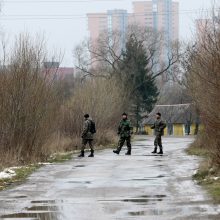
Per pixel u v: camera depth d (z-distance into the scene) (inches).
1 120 1838.1
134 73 6653.5
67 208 925.2
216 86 1229.1
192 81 1649.9
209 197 1018.1
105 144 3233.3
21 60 1923.0
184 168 1615.4
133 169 1604.3
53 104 2121.1
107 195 1077.1
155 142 2385.6
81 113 2903.5
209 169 1362.0
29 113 1898.4
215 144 1323.8
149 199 1012.5
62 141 2620.6
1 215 864.9
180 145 3316.9
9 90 1865.2
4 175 1406.3
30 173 1520.7
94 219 820.6
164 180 1320.1
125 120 2363.4
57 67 2182.6
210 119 1279.5
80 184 1261.1
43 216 853.8
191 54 1519.4
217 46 1224.2
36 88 1934.1
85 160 1985.7
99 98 3233.3
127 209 901.8
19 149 1829.5
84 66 7057.1
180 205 932.6
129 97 5905.5
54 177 1418.6
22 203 984.9
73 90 3415.4
